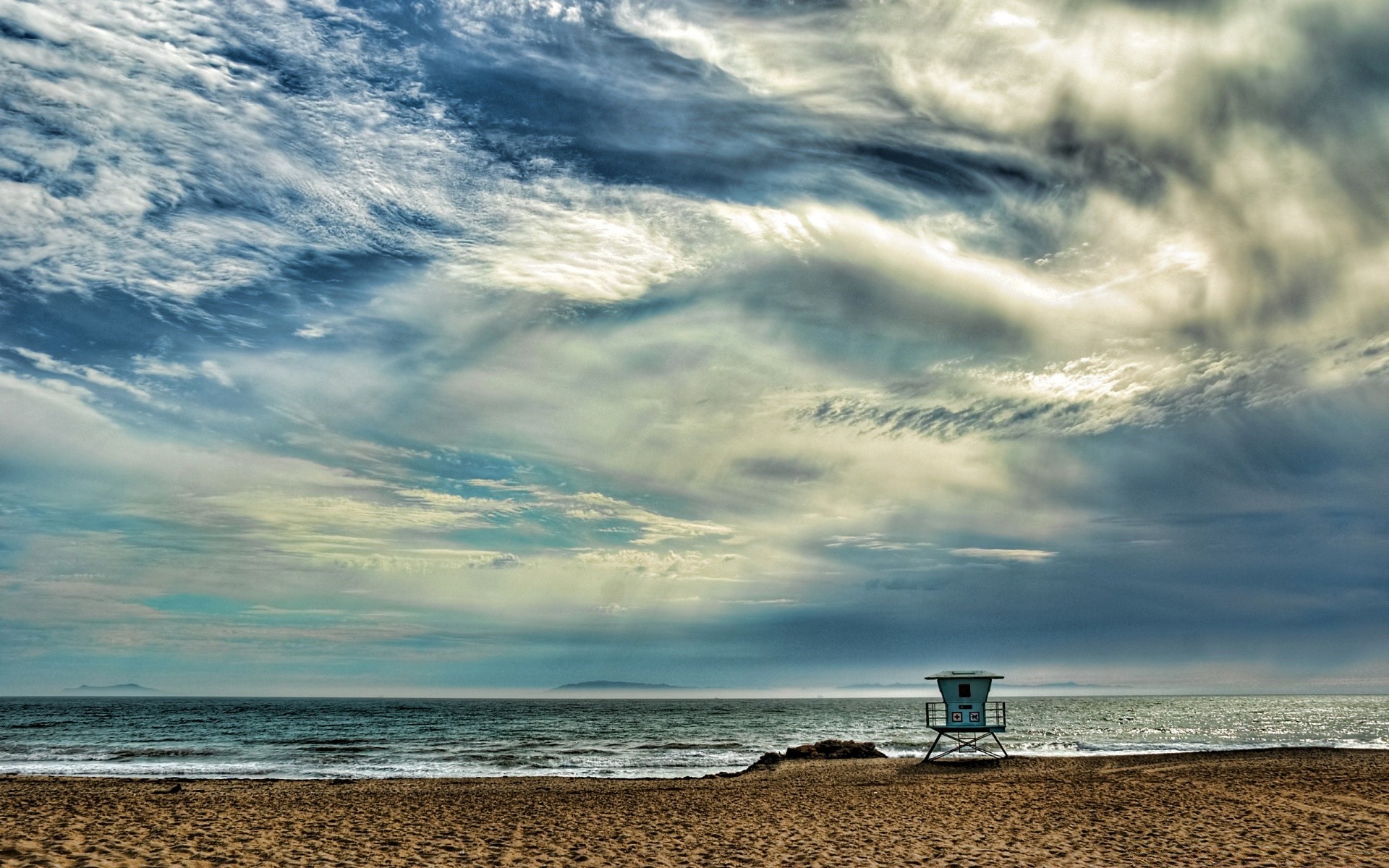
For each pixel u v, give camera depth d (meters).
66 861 12.54
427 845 16.66
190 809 22.23
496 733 96.62
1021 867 14.45
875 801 25.28
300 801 26.36
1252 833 17.80
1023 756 44.44
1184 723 120.31
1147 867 14.42
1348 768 33.12
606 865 14.73
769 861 15.10
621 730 107.31
